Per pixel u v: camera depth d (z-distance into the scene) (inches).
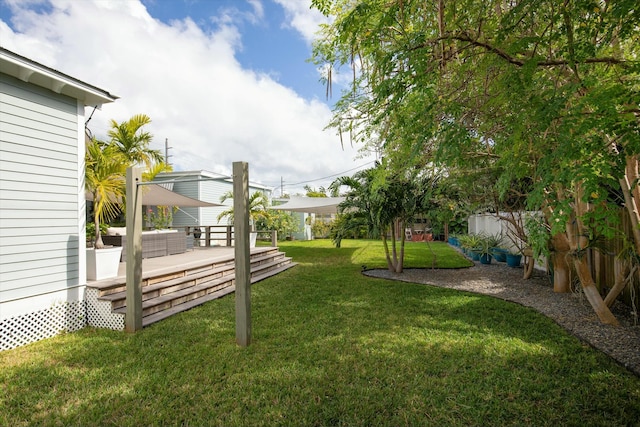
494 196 293.7
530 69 112.7
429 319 210.2
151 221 644.1
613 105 92.2
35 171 184.5
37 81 182.7
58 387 130.5
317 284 325.7
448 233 809.5
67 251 199.8
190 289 270.8
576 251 199.0
